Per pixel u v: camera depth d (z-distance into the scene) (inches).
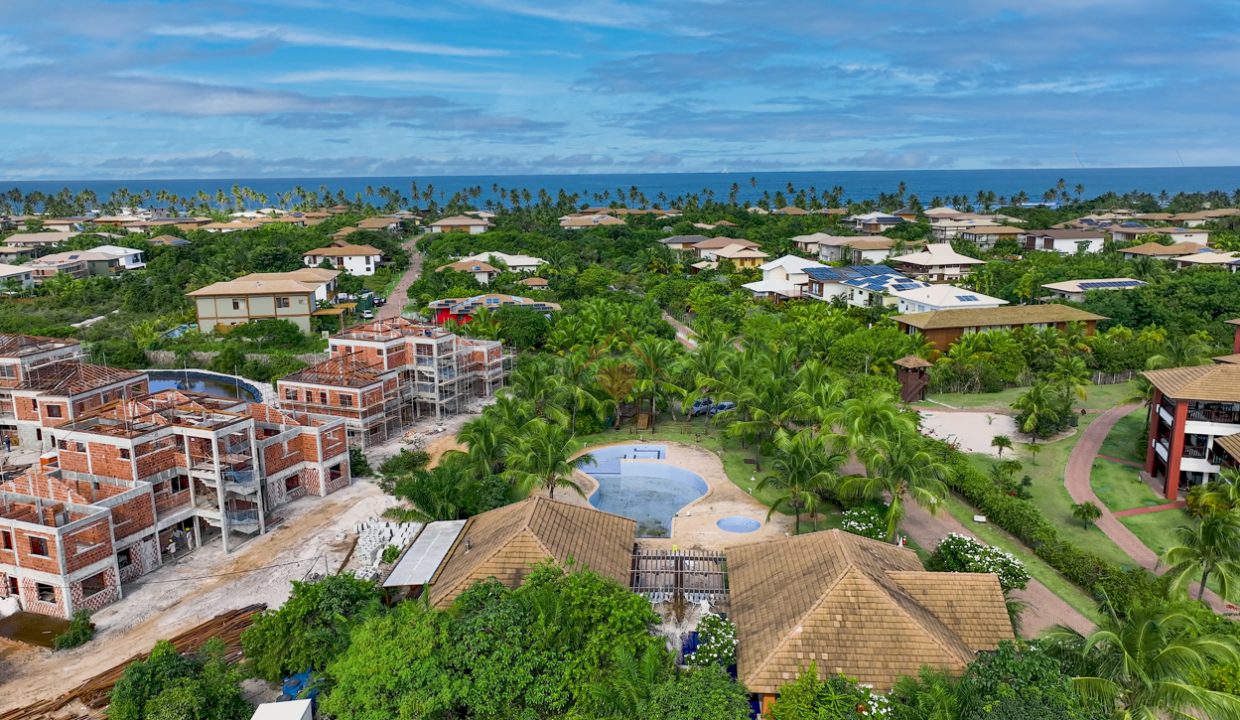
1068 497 2406.5
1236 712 1071.6
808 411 2516.0
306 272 5118.1
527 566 1567.4
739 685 1264.8
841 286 5270.7
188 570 1926.7
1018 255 6830.7
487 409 2583.7
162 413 2097.7
